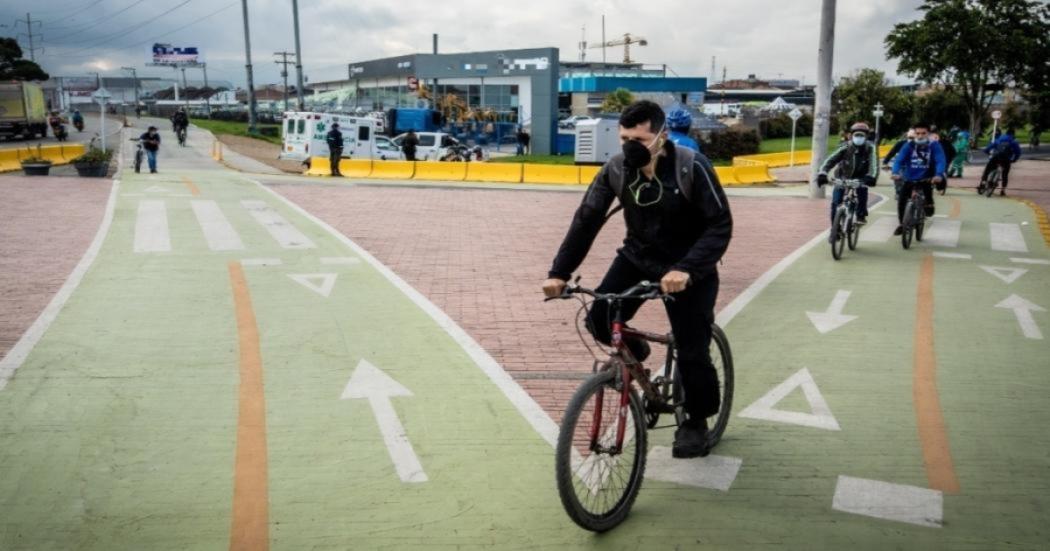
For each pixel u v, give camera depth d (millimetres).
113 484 4305
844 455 4789
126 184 21500
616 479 3951
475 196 20828
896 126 51250
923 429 5195
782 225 15047
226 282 9227
